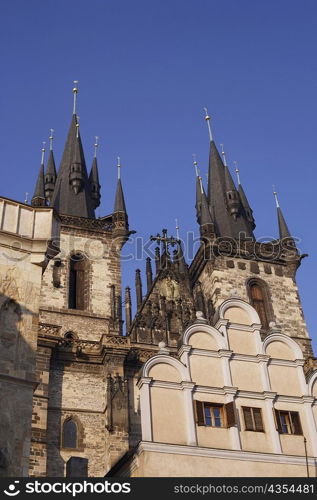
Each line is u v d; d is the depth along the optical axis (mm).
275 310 64438
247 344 36469
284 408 34438
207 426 32500
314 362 55156
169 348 57875
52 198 75750
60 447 48938
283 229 71125
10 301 30531
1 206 33125
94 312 60344
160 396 32719
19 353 29203
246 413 33594
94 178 77750
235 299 38094
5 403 27641
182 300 63812
